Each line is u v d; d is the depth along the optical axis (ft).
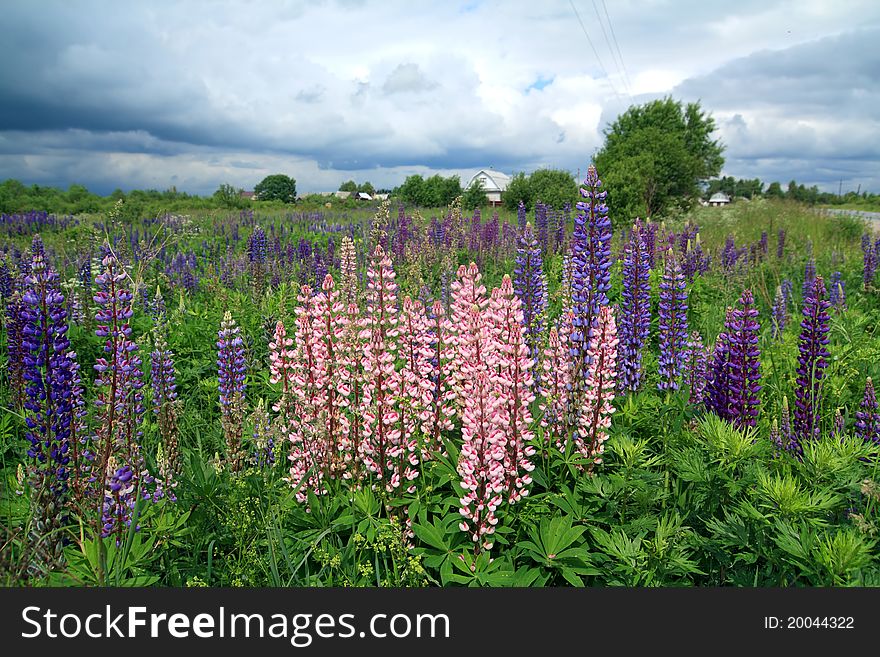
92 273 34.17
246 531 12.94
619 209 113.09
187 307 32.55
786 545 10.91
